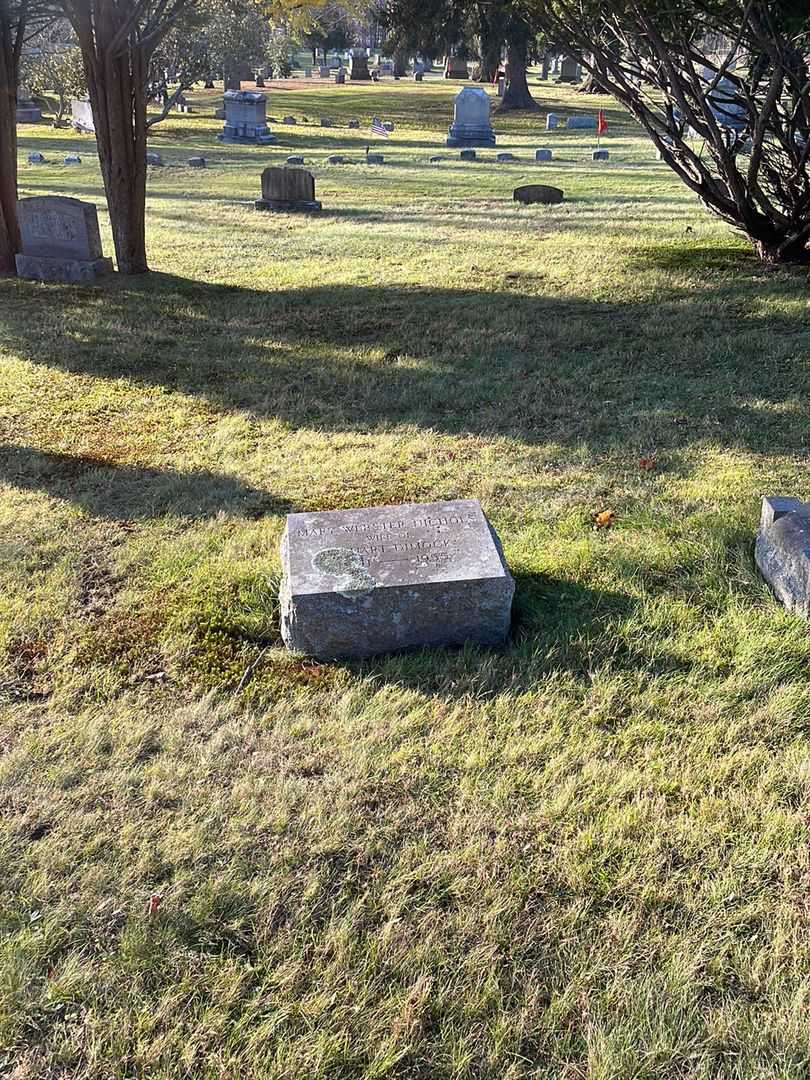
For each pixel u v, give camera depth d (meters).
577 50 7.20
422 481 3.51
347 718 2.21
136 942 1.62
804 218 6.71
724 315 5.60
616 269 7.03
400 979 1.57
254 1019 1.51
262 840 1.86
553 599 2.64
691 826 1.86
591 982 1.55
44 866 1.79
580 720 2.18
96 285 7.28
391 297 6.57
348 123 23.64
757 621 2.49
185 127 21.91
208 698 2.29
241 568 2.85
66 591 2.77
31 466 3.77
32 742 2.13
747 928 1.65
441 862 1.79
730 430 3.83
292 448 3.93
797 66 6.17
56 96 26.11
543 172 14.48
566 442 3.84
